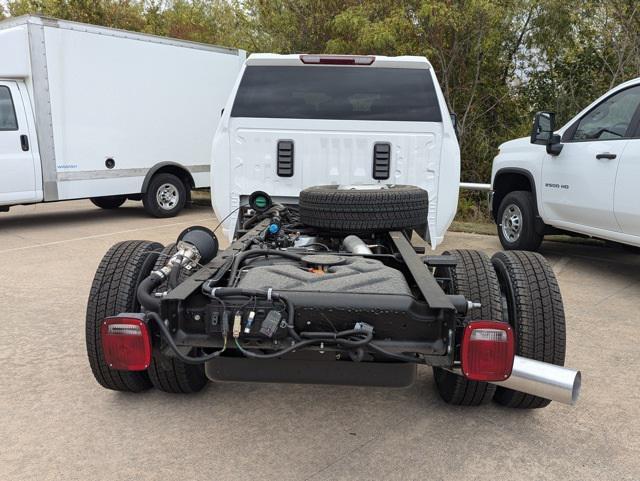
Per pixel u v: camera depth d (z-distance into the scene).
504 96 12.05
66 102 8.55
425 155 4.72
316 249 3.48
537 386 2.43
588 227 5.89
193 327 2.46
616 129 5.48
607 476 2.54
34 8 17.80
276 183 4.75
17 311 4.73
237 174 4.75
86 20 17.55
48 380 3.43
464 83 11.87
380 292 2.39
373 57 4.61
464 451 2.72
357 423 2.98
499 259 3.13
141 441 2.78
